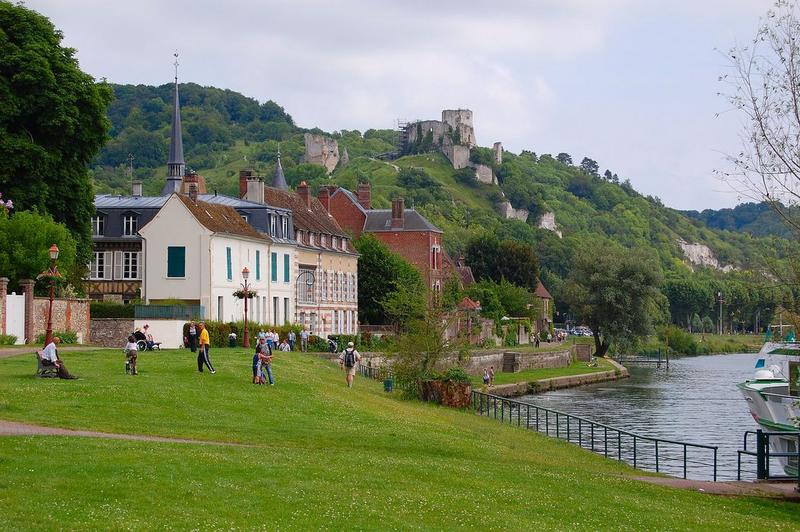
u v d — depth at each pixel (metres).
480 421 43.47
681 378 97.12
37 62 56.38
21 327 49.78
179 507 17.53
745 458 43.19
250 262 69.19
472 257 140.75
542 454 34.66
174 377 36.50
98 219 71.00
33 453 20.48
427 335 49.62
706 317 181.12
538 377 84.56
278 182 121.19
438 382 48.09
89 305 56.56
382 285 93.31
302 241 79.25
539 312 130.25
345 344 71.19
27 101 57.12
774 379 40.88
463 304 101.12
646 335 112.88
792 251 30.75
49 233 52.34
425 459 26.14
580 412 62.78
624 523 20.80
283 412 31.81
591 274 112.38
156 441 23.89
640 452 44.62
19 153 55.97
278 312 73.69
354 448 27.44
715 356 150.25
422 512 19.25
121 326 57.44
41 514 16.27
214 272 63.75
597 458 37.06
